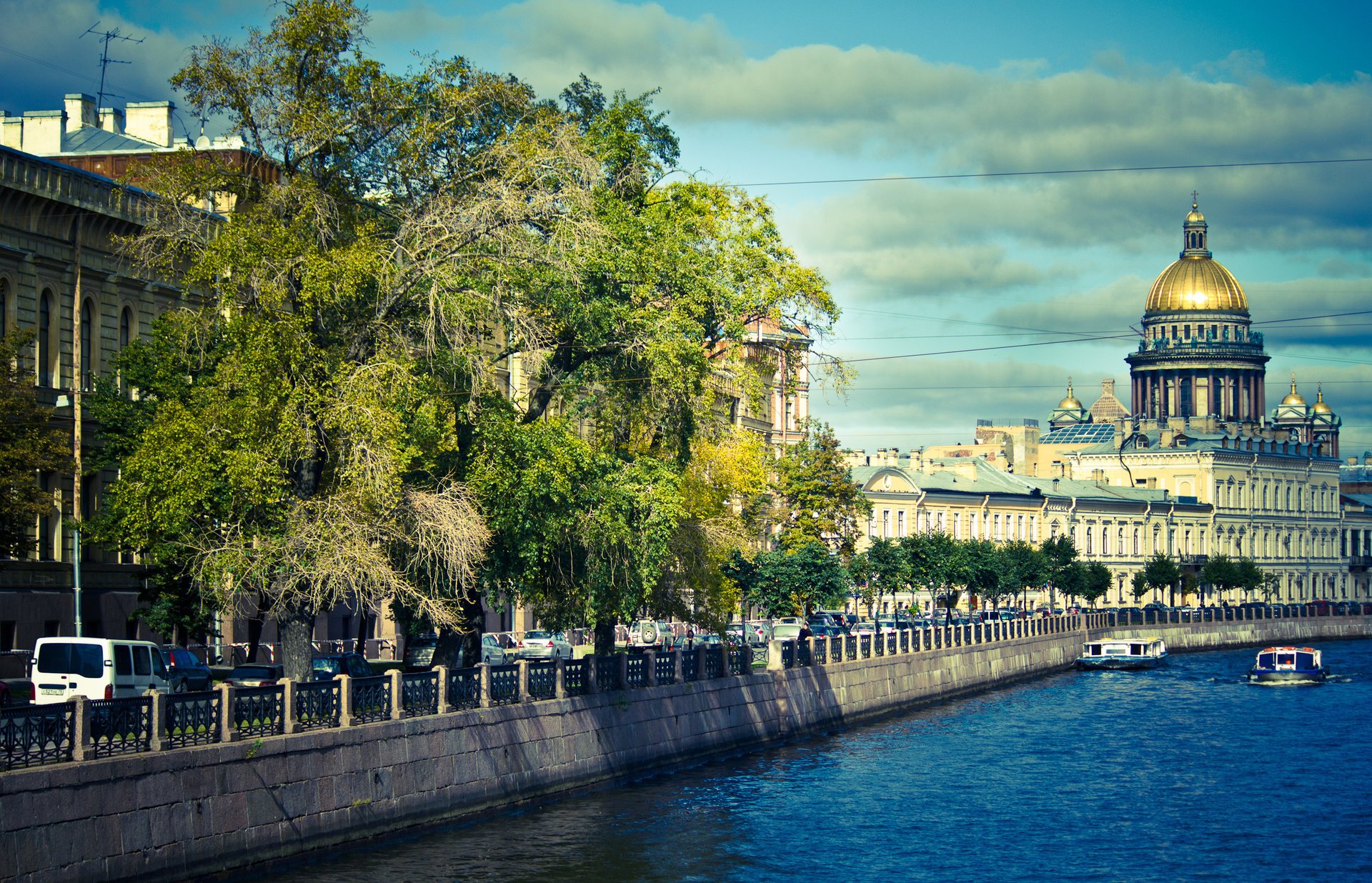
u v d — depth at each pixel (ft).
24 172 165.37
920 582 343.67
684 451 152.05
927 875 110.73
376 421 108.78
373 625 239.71
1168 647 409.08
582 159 126.82
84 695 115.34
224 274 116.47
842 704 203.72
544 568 135.85
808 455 279.28
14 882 74.95
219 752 90.38
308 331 115.65
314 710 100.58
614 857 110.42
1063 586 442.50
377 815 105.09
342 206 122.42
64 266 172.55
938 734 196.44
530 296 131.64
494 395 126.82
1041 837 125.08
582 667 137.39
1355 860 118.01
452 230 119.55
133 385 162.71
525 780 124.98
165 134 226.79
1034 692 272.72
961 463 496.64
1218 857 118.52
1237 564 565.94
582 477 132.36
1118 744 187.01
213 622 172.24
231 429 112.68
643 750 146.20
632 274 140.15
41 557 171.94
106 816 81.25
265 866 93.61
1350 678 309.63
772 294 161.17
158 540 141.90
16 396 136.67
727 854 114.52
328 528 109.40
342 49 118.83
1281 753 179.73
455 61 127.65
